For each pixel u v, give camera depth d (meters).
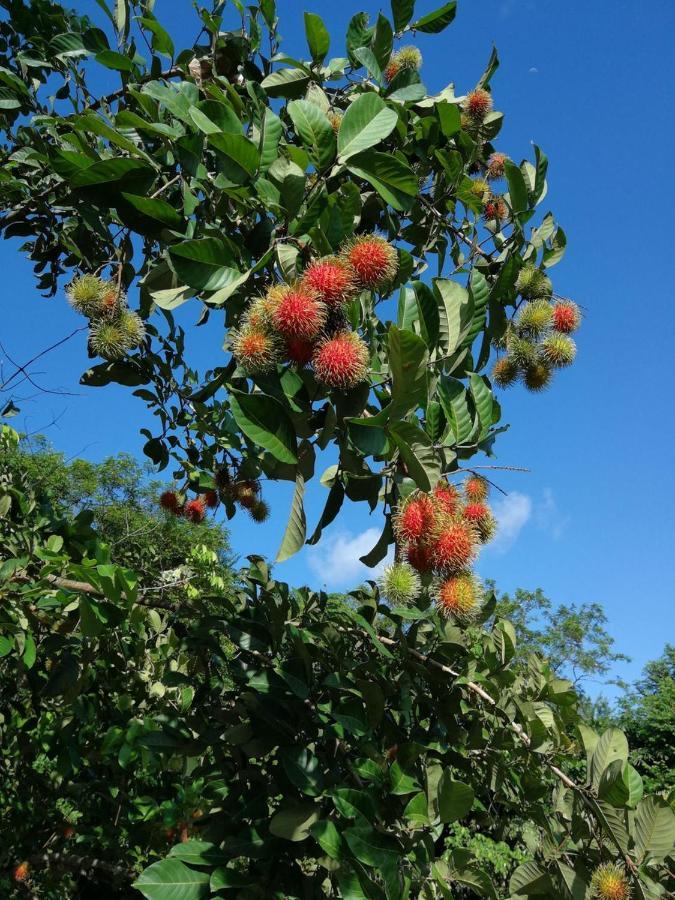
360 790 0.80
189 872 0.77
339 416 0.68
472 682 1.02
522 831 1.10
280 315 0.64
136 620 1.08
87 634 0.82
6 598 0.83
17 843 1.27
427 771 0.86
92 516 1.16
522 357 1.02
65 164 0.78
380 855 0.72
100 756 1.26
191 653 1.19
